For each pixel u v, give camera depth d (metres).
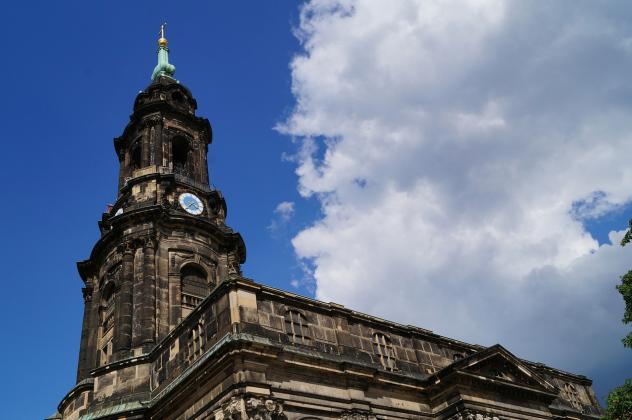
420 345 37.62
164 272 40.56
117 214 44.16
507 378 37.69
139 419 31.73
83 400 35.56
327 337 32.53
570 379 50.28
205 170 50.19
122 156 50.62
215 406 27.28
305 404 28.33
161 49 58.00
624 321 30.58
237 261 45.34
